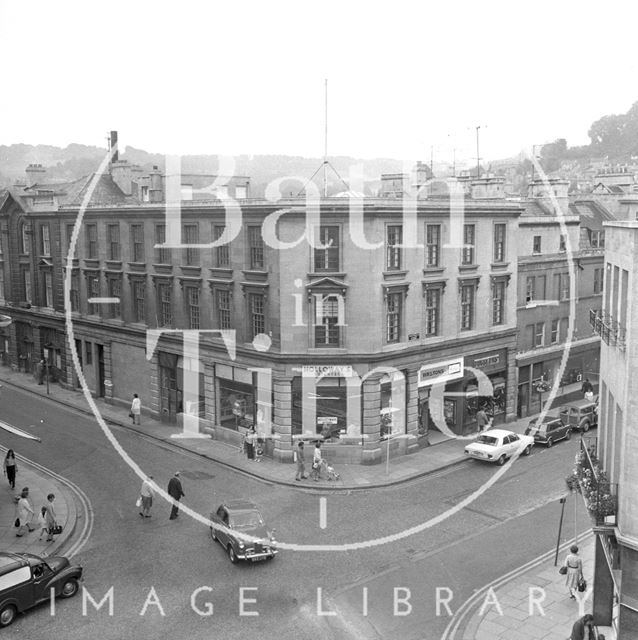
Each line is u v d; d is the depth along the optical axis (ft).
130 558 78.95
